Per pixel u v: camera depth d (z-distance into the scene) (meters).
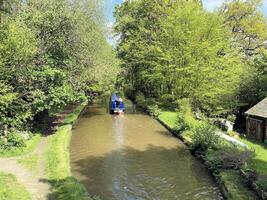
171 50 40.16
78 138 27.95
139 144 26.31
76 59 30.95
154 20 47.94
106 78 41.62
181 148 25.14
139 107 48.50
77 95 29.77
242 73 36.62
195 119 34.03
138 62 46.25
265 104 27.36
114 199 16.34
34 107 24.52
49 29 27.02
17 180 16.94
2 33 22.89
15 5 27.92
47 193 15.55
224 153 20.12
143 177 19.17
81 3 31.88
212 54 38.66
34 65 24.67
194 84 39.03
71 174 18.64
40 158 20.50
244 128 33.66
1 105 21.91
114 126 33.50
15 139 22.09
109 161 21.95
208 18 40.66
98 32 34.38
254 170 17.94
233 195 15.51
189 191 17.30
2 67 21.97
